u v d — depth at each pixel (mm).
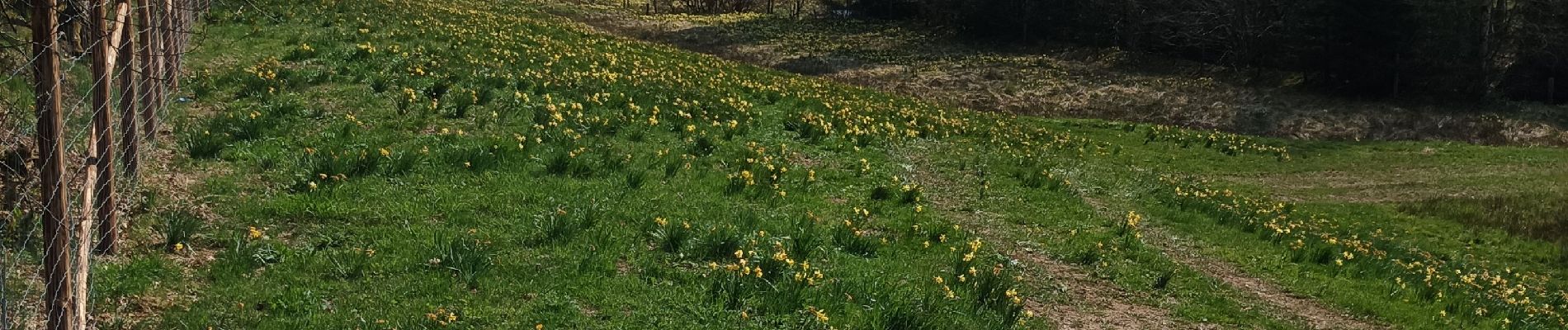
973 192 13617
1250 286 11047
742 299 7625
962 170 15281
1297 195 21766
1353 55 40500
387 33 22297
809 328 7316
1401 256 15109
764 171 12305
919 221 11266
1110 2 52688
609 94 16375
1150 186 17000
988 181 14547
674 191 10953
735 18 61531
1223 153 25953
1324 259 12625
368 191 9648
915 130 19031
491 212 9461
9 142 8281
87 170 6289
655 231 9188
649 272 8156
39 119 5625
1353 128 35812
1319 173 24625
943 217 11750
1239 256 12375
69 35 7355
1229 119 36469
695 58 30562
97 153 7301
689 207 10398
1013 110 36406
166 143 10852
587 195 10305
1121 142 26234
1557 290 15219
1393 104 39969
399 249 8172
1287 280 11414
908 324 7426
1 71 9562
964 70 44562
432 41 21719
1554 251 17562
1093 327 8750
